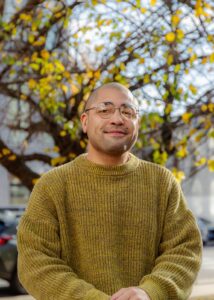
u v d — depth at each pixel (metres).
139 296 2.32
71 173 2.66
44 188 2.64
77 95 7.34
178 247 2.62
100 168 2.63
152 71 6.66
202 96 6.91
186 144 6.96
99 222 2.58
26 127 8.34
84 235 2.57
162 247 2.66
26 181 8.45
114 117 2.61
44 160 8.42
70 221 2.61
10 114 8.48
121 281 2.54
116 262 2.55
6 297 10.51
